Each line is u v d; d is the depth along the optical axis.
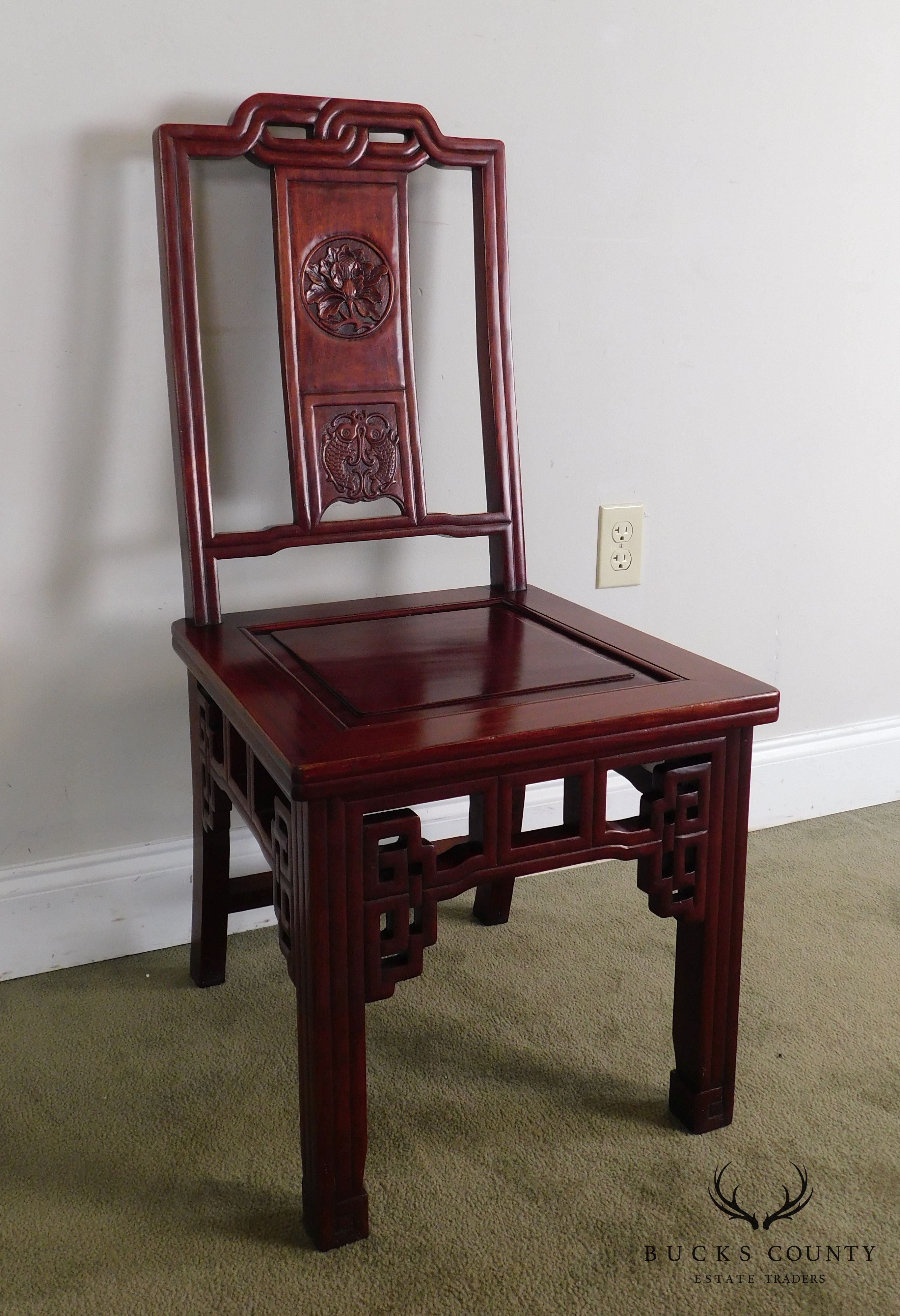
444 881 0.94
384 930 0.94
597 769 0.96
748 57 1.45
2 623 1.27
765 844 1.72
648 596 1.61
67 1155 1.06
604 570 1.56
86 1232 0.98
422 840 0.92
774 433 1.62
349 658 1.08
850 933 1.46
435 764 0.88
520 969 1.37
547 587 1.54
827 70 1.50
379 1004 1.30
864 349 1.65
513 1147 1.08
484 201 1.25
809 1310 0.90
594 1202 1.01
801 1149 1.08
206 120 1.22
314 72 1.25
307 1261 0.95
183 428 1.15
